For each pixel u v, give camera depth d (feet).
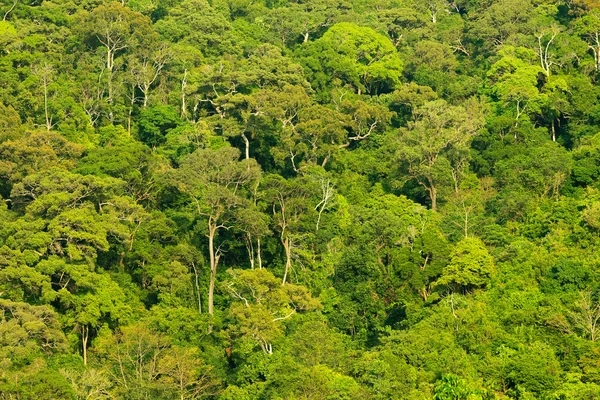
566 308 602.44
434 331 595.06
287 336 624.18
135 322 633.20
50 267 621.72
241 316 609.83
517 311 603.26
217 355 618.85
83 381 558.97
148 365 586.04
